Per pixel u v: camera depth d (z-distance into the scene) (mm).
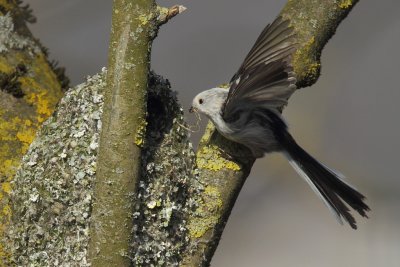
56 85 9820
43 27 15109
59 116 8758
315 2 9258
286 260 16328
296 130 16875
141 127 7715
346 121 17016
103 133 7711
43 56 10047
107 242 7684
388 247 16297
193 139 14969
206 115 9234
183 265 8430
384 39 17000
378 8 16938
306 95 17125
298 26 9172
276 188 16922
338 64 17141
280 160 16938
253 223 16719
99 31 15312
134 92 7652
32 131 9109
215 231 8602
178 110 8797
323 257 16188
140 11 7605
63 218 8352
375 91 16969
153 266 8250
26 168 8555
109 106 7684
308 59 9102
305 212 16797
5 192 8680
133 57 7629
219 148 8961
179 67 15961
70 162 8398
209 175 8758
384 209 16562
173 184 8469
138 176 7773
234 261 16391
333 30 9289
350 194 9492
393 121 16891
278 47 8641
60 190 8375
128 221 7719
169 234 8367
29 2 15156
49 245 8367
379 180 16766
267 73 8391
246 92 8648
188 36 16203
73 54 15117
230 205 8750
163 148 8531
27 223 8438
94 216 7727
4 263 8438
